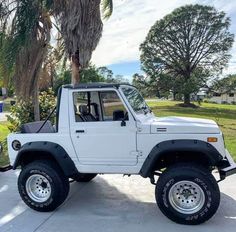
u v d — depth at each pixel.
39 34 11.05
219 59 49.50
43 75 12.02
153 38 49.78
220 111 34.94
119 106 5.09
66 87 5.30
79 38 9.89
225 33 49.38
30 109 11.94
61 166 5.18
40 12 10.64
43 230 4.69
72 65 10.16
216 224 4.76
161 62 49.75
